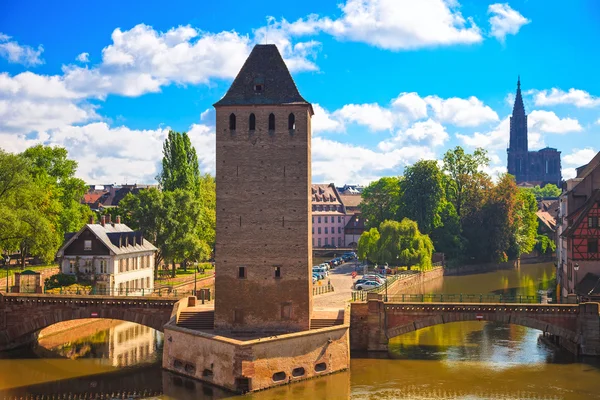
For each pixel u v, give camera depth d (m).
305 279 57.88
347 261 141.88
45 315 66.12
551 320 61.31
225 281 58.34
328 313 62.59
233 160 58.47
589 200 75.81
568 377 54.75
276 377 51.81
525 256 158.12
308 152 58.69
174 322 59.59
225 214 58.47
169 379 55.12
